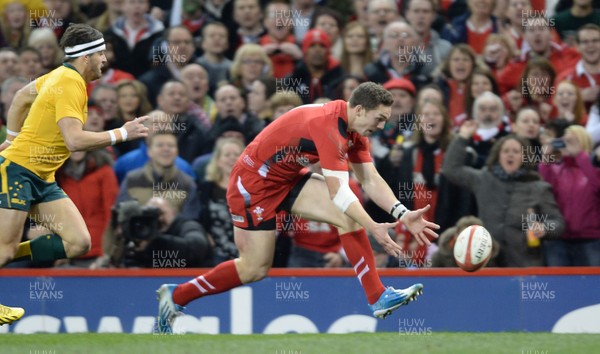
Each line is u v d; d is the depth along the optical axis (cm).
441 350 1505
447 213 2355
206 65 2491
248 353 1454
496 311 2267
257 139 1762
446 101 2456
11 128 1800
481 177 2330
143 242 2319
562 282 2256
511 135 2338
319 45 2456
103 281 2291
